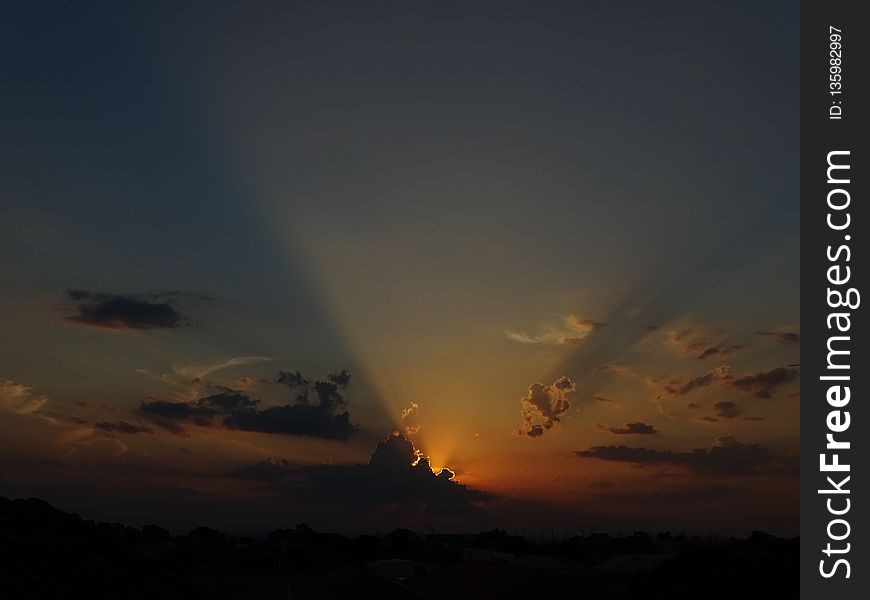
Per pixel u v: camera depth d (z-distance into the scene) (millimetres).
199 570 58406
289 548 94812
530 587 55062
